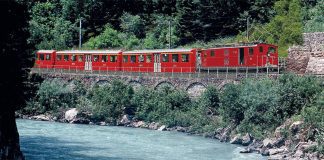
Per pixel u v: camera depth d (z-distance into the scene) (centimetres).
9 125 3775
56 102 7581
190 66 6862
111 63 7981
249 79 5794
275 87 5394
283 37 7719
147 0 11669
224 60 6562
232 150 4894
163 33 10250
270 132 5100
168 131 6306
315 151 4288
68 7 12025
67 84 8306
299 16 8056
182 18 9875
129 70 7712
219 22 9525
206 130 5881
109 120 6950
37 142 5300
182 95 6712
